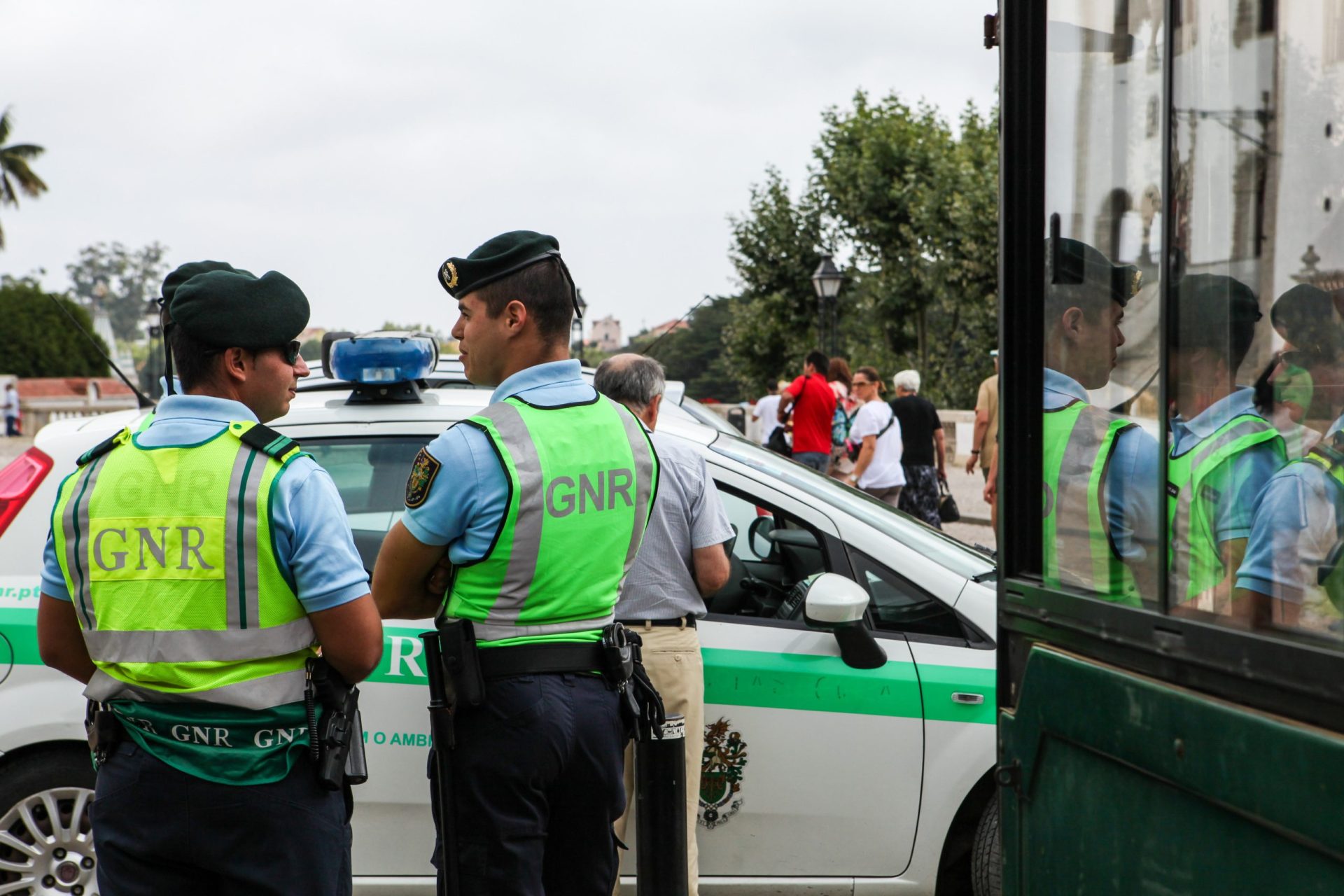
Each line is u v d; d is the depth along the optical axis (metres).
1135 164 1.76
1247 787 1.47
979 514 14.78
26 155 60.38
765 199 32.72
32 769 3.48
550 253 2.64
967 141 30.06
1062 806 1.88
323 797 2.28
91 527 2.23
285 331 2.33
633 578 3.26
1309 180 1.48
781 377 33.06
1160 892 1.65
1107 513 1.80
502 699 2.48
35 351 60.62
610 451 2.59
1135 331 1.75
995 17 2.12
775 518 3.73
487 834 2.47
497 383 2.69
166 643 2.18
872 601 3.62
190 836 2.20
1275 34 1.51
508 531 2.47
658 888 2.89
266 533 2.19
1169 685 1.63
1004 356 2.03
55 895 3.49
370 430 3.64
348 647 2.25
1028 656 2.01
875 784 3.51
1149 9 1.72
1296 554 1.47
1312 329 1.47
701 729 3.30
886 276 30.48
